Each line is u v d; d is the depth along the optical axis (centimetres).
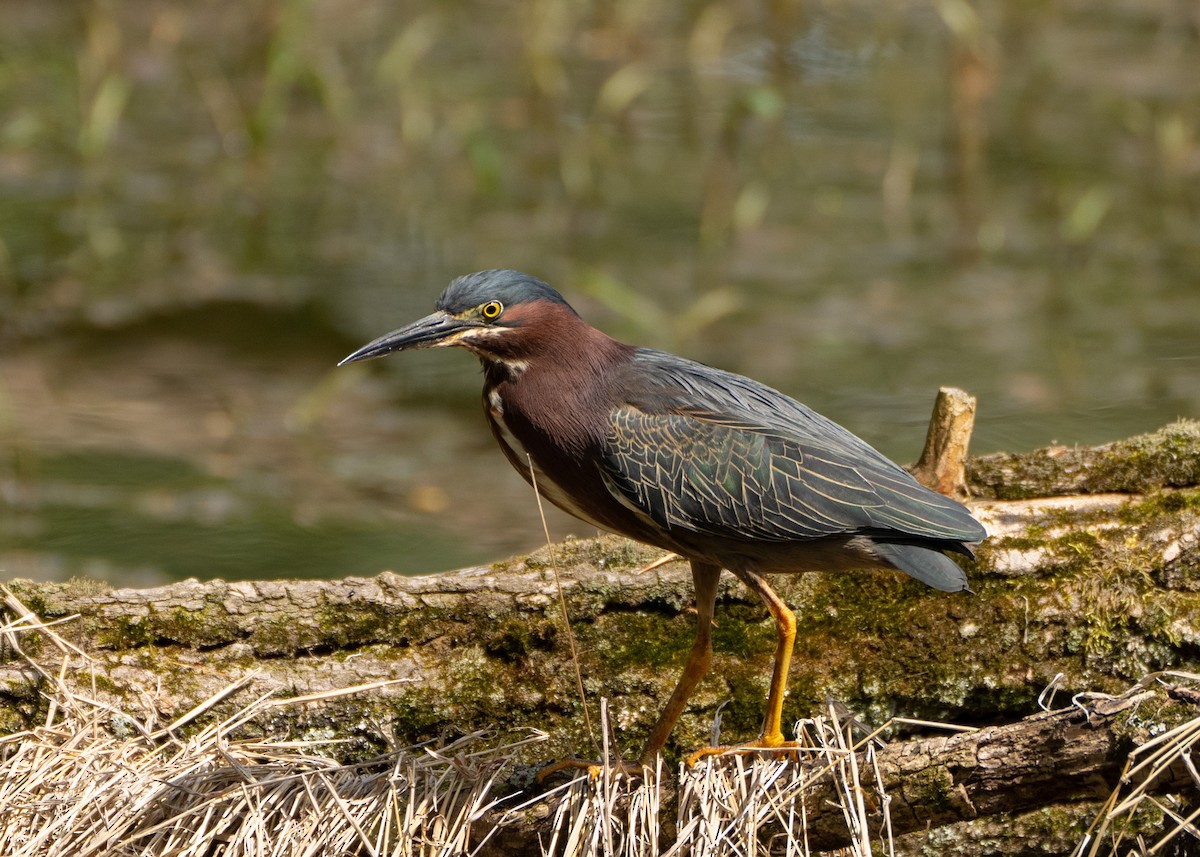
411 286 1563
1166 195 1727
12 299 1533
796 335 1441
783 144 1873
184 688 749
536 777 712
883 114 1950
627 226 1680
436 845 677
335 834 679
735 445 705
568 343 740
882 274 1571
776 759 686
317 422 1350
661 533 724
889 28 2247
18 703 744
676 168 1827
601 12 2294
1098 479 798
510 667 770
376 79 2106
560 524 1210
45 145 1906
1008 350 1413
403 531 1181
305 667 759
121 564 1102
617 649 773
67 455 1271
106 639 757
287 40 1964
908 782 658
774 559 715
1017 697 762
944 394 803
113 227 1700
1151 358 1391
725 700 764
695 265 1587
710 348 1412
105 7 2323
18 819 680
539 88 2012
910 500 686
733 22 2280
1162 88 1964
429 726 757
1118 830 698
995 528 772
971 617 766
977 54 1833
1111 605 758
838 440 725
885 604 778
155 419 1333
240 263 1625
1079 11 2294
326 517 1190
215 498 1216
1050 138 1862
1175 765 622
